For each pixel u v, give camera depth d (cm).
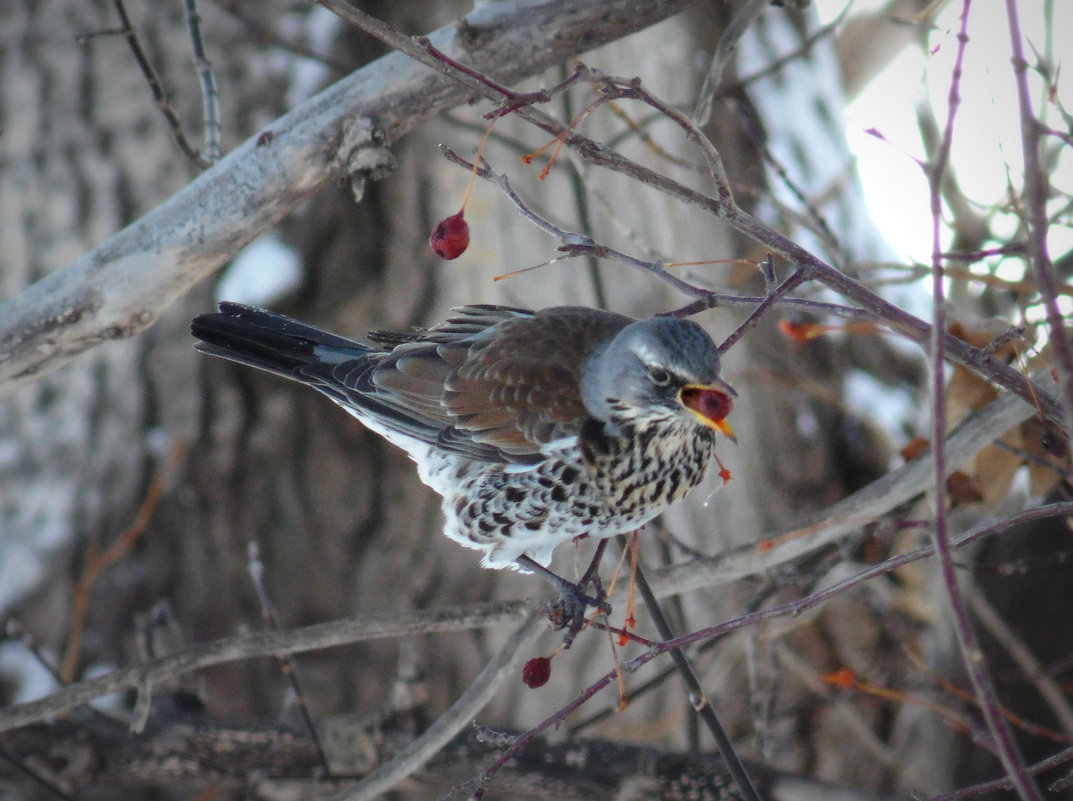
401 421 889
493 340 890
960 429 802
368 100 770
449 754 1016
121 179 1324
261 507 1269
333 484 1281
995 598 1042
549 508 843
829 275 604
